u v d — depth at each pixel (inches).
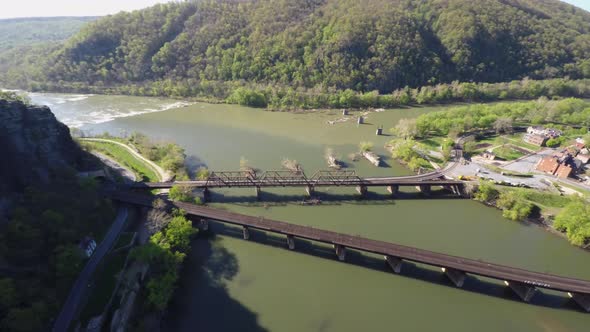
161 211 3341.5
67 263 2341.3
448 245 3376.0
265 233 3503.9
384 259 3189.0
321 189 4471.0
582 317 2593.5
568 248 3356.3
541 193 4008.4
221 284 2802.7
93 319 2139.5
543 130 5836.6
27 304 2004.2
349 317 2546.8
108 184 3892.7
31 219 2471.7
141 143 5369.1
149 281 2527.1
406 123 6171.3
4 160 2716.5
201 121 7190.0
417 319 2554.1
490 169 4756.4
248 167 4933.6
